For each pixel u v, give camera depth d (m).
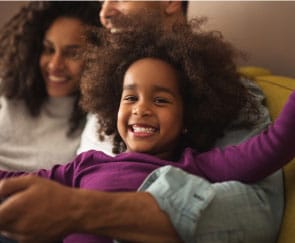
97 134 0.98
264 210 0.68
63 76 1.13
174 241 0.60
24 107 1.15
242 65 1.17
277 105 0.85
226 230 0.63
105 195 0.58
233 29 1.19
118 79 0.89
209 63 0.85
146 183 0.67
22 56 1.15
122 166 0.75
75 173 0.82
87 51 1.01
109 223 0.57
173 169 0.66
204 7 1.26
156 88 0.77
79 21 1.15
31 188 0.56
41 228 0.55
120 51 0.89
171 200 0.60
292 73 1.08
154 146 0.76
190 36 0.87
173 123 0.77
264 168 0.68
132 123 0.76
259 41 1.14
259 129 0.80
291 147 0.66
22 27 1.16
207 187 0.64
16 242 0.86
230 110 0.83
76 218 0.56
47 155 1.10
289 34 1.07
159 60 0.82
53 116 1.15
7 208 0.54
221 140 0.83
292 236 0.67
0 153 1.12
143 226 0.58
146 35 0.88
